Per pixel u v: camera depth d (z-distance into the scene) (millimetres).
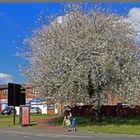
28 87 40062
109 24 37562
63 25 38219
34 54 39406
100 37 36375
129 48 37719
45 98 37531
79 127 34500
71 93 35781
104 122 38750
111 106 46906
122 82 36969
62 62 35812
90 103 37531
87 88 36188
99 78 35719
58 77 35938
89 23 37469
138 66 38281
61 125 37812
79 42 35656
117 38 37062
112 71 35938
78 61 35469
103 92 37219
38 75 37719
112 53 36094
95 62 35156
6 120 48906
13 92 40781
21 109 38000
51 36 38094
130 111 46438
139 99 38375
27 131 32188
